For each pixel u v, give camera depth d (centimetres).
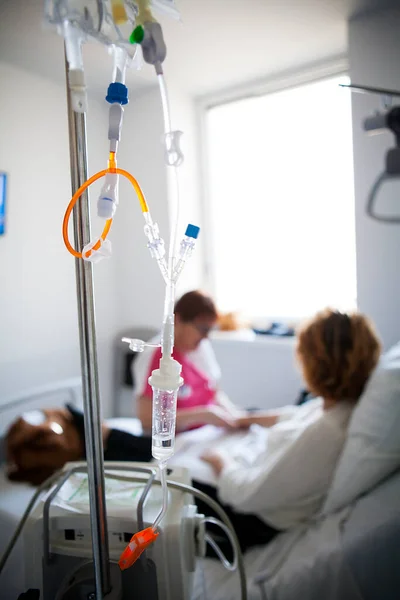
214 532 112
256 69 187
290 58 176
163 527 59
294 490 104
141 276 126
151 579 60
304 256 221
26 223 123
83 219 53
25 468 128
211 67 183
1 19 92
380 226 151
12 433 135
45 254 125
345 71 184
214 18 136
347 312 114
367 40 143
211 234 242
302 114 211
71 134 52
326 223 207
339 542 89
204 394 179
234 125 232
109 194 51
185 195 224
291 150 217
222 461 130
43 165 113
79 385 154
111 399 162
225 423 157
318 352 109
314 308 221
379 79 143
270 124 222
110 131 51
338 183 194
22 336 139
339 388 107
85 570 60
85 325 54
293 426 122
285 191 222
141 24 52
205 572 103
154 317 133
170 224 89
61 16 48
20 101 111
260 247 234
